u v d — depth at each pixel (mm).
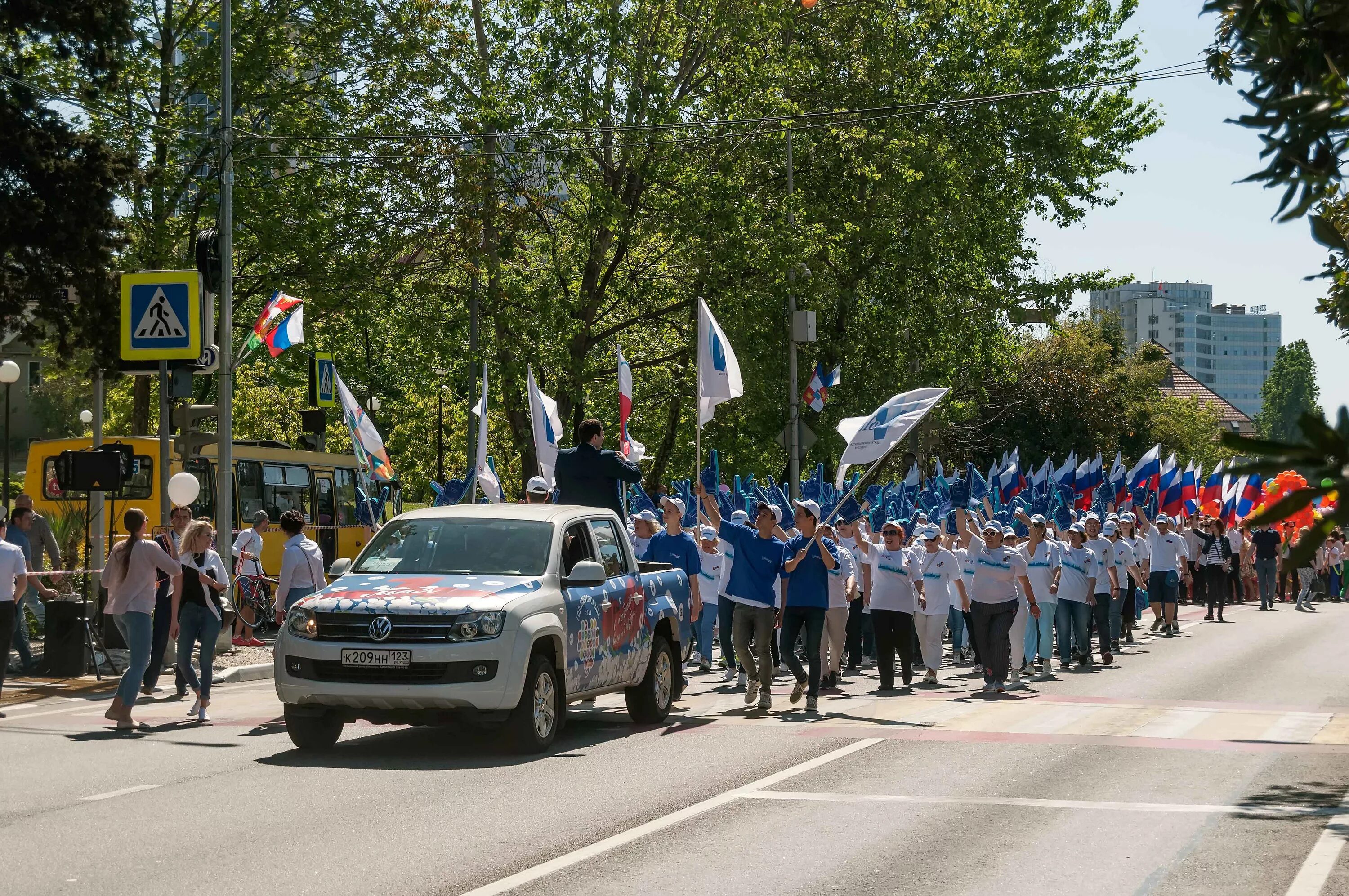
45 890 6906
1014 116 41531
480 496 25359
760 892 6875
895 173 37375
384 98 33031
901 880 7148
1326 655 22484
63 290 24156
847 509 22125
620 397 22266
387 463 24359
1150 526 28031
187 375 20625
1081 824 8703
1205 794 9797
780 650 18906
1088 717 14453
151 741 12656
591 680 12586
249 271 33406
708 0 34938
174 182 31594
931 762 11250
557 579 12195
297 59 33562
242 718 14523
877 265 39625
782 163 37625
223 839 8141
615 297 37281
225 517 21750
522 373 33156
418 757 11609
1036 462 60281
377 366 49406
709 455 40844
